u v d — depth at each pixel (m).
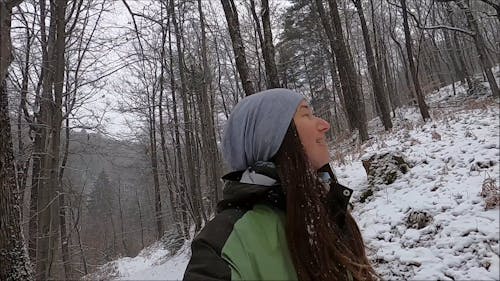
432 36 34.12
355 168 11.72
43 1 9.83
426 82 33.28
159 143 29.36
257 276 0.97
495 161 8.59
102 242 44.47
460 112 17.36
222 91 29.53
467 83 30.33
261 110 1.14
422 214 7.34
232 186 1.11
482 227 6.40
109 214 46.12
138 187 49.16
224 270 0.97
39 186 8.95
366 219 8.23
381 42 33.88
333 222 1.10
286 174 1.07
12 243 4.38
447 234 6.64
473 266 5.82
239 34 11.51
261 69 26.30
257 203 1.09
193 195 21.56
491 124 11.94
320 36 29.56
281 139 1.10
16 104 10.80
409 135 13.45
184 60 18.33
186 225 22.67
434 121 15.98
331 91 40.50
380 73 28.12
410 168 9.84
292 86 37.72
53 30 9.16
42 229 8.79
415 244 6.86
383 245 7.16
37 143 10.45
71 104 10.66
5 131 4.38
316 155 1.15
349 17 30.73
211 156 21.17
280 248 1.01
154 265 21.00
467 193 7.52
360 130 18.19
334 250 1.04
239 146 1.15
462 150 9.79
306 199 1.04
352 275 1.11
